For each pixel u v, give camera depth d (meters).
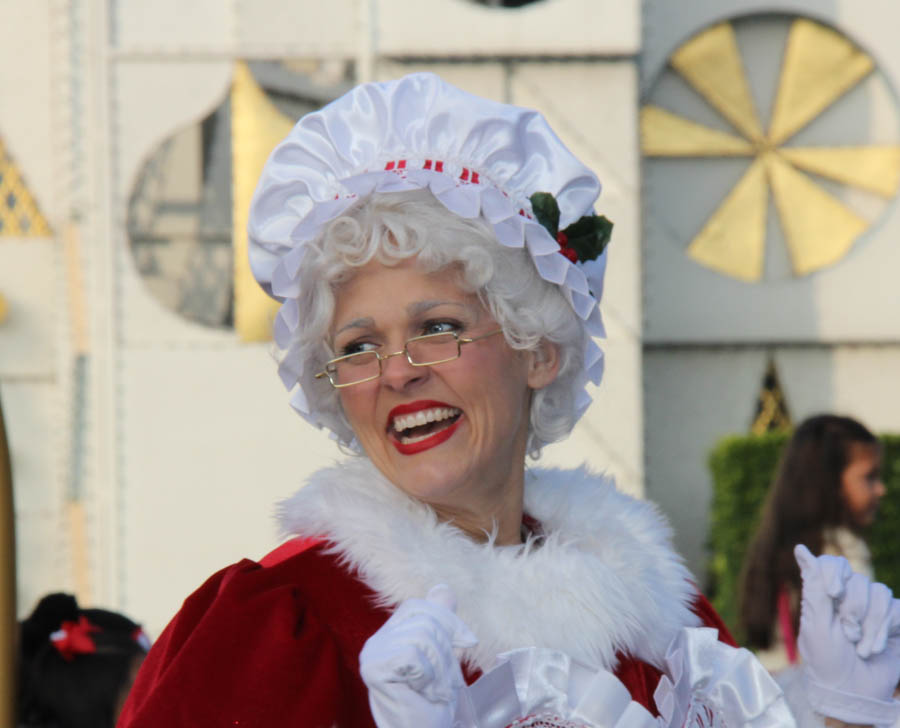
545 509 7.10
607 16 28.73
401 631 5.17
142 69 29.05
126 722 5.70
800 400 33.25
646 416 33.00
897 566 23.52
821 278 33.19
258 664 5.61
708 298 33.12
